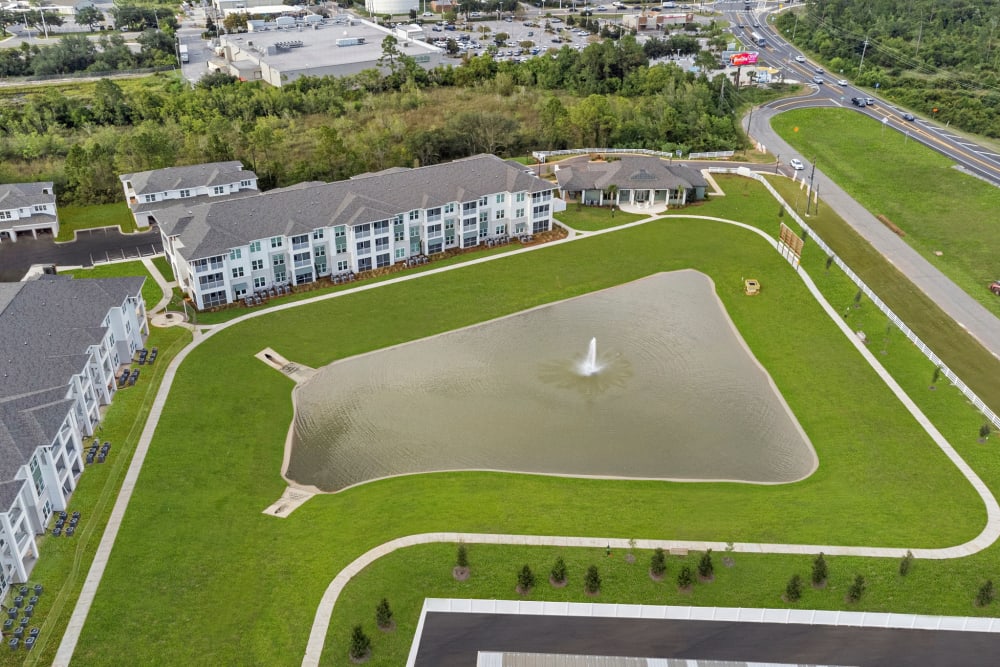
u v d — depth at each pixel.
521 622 63.16
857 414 91.44
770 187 159.75
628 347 106.44
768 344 107.00
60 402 77.06
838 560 69.12
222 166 147.62
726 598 65.12
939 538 72.06
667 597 65.19
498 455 84.88
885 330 108.81
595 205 151.88
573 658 59.91
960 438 86.75
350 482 80.75
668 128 184.00
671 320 113.12
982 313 112.56
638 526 73.62
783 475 82.06
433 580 66.69
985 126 192.25
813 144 187.25
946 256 130.62
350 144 171.88
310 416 91.62
